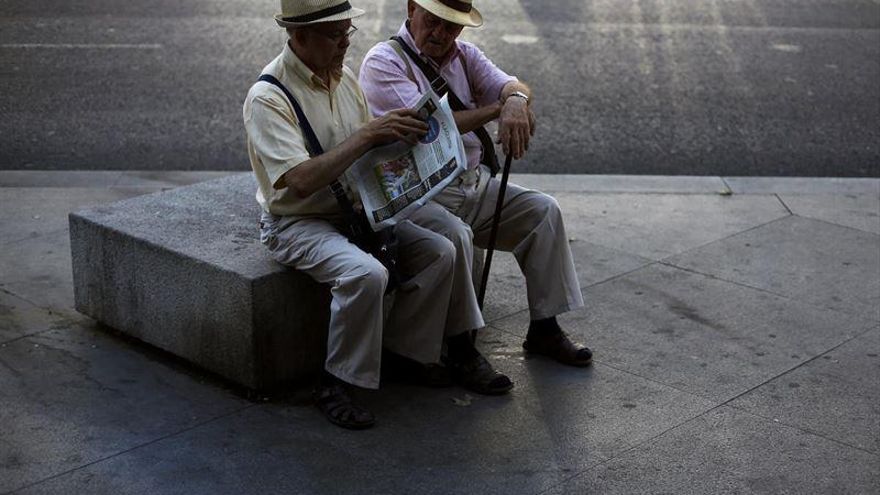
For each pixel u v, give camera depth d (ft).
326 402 13.61
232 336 13.96
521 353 15.52
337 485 12.15
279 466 12.49
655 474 12.53
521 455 12.87
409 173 13.43
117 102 27.40
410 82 14.53
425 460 12.72
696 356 15.48
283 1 13.00
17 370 14.47
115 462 12.43
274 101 13.19
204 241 14.70
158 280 14.65
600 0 38.27
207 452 12.72
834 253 19.44
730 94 29.53
